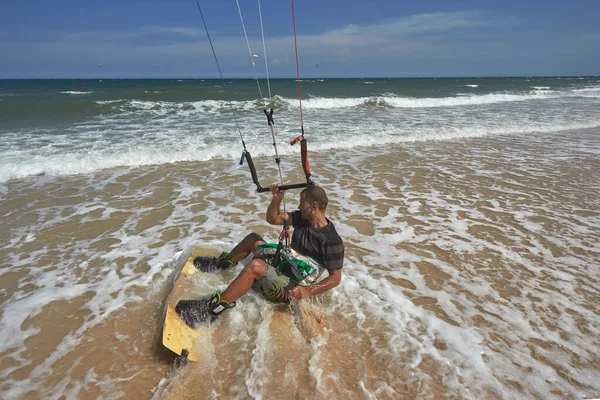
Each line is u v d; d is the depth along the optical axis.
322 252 3.07
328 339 2.91
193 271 3.61
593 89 35.59
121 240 4.50
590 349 2.89
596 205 5.82
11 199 5.73
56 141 9.29
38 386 2.47
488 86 37.06
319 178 6.95
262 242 3.58
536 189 6.50
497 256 4.25
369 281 3.68
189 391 2.43
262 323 3.06
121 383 2.51
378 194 6.13
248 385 2.48
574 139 11.16
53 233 4.66
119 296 3.41
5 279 3.67
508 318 3.22
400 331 3.02
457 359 2.76
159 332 2.98
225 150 8.64
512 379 2.60
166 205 5.60
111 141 9.38
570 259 4.21
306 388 2.47
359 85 37.38
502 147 9.89
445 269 3.96
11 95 22.23
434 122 13.48
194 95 22.44
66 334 2.94
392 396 2.44
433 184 6.68
